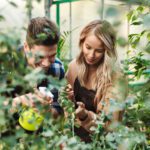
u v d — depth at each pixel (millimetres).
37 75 1141
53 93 1554
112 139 1375
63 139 1297
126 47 1124
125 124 1486
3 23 1109
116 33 1012
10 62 1123
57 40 1772
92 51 2039
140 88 1307
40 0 1175
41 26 1682
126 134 1379
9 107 1144
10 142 1149
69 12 4031
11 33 1032
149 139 1562
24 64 1167
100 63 2064
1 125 1163
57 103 1532
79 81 2189
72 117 1524
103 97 1917
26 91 1287
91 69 2133
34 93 1233
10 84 1152
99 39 2008
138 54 2010
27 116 1285
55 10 4609
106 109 1511
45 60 1694
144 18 1063
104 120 1468
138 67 2039
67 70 2287
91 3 1014
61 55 3658
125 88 1309
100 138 1398
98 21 2076
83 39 2148
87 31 2104
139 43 1233
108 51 1980
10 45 1045
